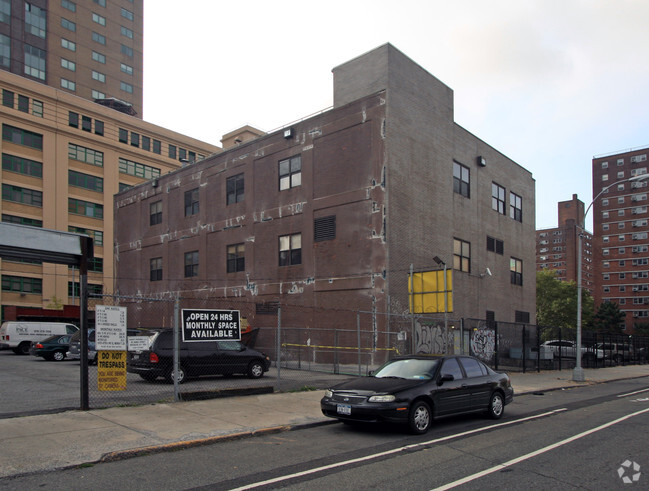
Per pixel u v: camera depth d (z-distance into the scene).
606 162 109.06
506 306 31.84
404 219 23.39
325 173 25.19
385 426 10.14
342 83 25.77
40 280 51.94
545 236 132.62
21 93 51.88
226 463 7.19
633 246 103.38
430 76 26.41
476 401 10.68
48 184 52.81
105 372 10.50
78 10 69.69
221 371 16.33
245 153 29.83
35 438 8.08
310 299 25.02
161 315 35.19
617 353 36.00
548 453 7.82
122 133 60.00
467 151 29.22
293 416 10.67
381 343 21.97
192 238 33.25
